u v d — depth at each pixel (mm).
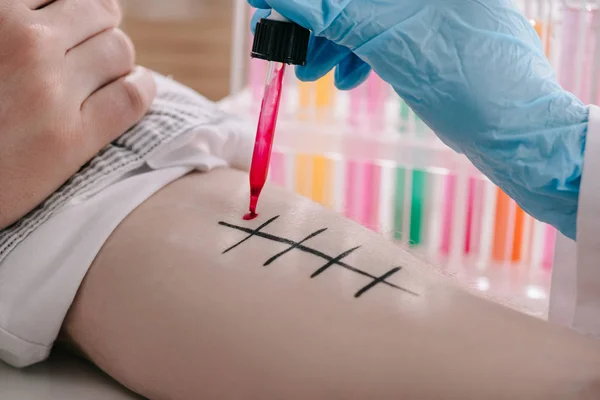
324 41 742
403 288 533
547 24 1017
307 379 489
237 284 543
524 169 630
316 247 583
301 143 1285
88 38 657
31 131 596
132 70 703
